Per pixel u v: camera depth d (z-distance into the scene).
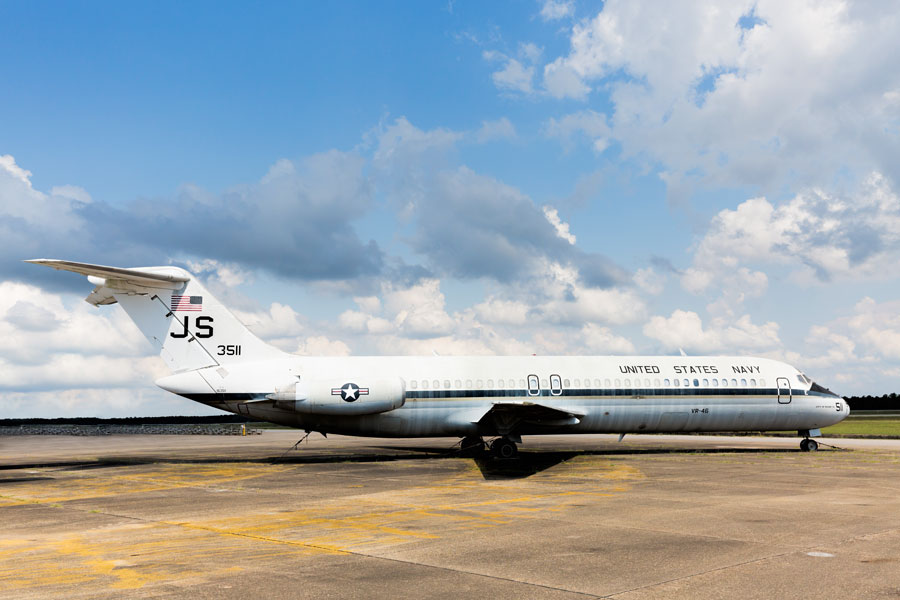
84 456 30.05
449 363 25.17
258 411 23.64
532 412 23.50
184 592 7.29
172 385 23.03
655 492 15.25
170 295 23.33
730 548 9.30
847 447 30.59
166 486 17.58
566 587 7.42
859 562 8.44
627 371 26.17
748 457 25.05
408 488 16.50
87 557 9.10
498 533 10.55
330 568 8.34
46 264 20.42
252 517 12.36
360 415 23.78
